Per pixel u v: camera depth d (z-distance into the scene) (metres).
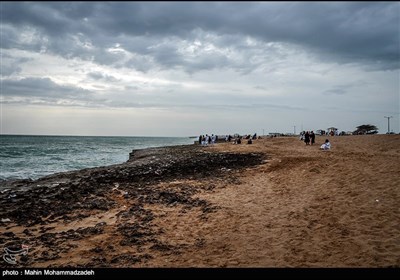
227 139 79.31
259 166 22.22
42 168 30.30
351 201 10.40
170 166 25.95
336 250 6.84
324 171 16.20
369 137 46.97
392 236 7.29
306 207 10.41
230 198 12.83
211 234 8.52
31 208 12.10
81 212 11.45
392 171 13.83
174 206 11.94
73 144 98.06
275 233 8.26
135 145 106.19
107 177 19.98
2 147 65.31
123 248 7.68
